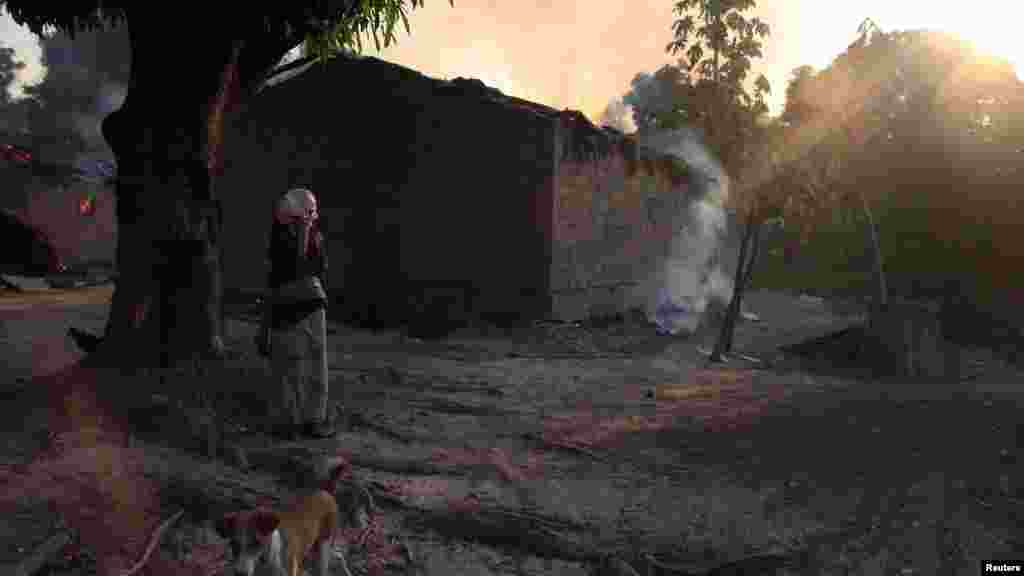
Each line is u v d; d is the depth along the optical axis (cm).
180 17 759
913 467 683
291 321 680
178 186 775
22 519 436
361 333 1549
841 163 1506
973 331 1797
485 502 573
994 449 739
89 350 820
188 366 747
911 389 1132
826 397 1023
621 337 1645
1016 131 1914
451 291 1738
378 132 1809
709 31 1473
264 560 343
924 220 2066
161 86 774
